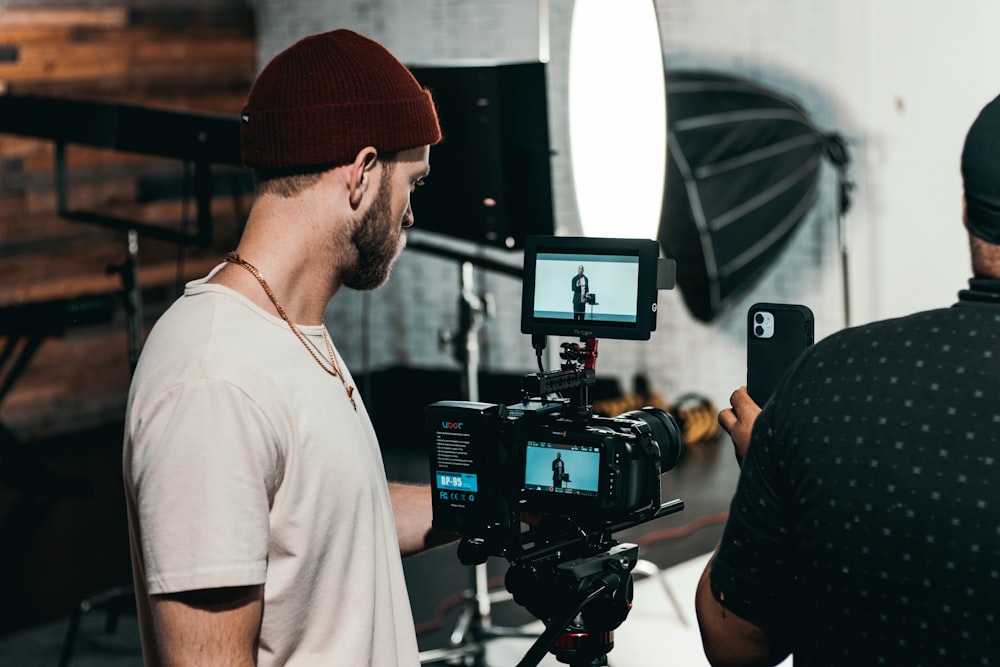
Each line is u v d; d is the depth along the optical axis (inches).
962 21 221.1
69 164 256.7
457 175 123.9
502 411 60.1
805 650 45.9
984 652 40.3
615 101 72.4
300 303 50.9
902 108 227.9
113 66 265.6
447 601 152.3
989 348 41.4
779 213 236.7
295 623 49.1
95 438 258.4
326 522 48.8
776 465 45.6
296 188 49.6
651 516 60.5
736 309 243.0
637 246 60.1
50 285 256.1
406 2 272.5
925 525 40.9
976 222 42.1
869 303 235.1
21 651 143.4
